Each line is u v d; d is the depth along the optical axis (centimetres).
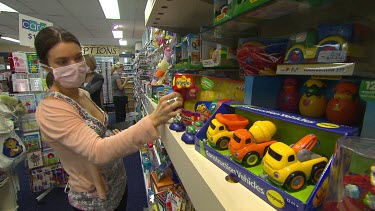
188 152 70
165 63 195
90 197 109
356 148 35
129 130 84
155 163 197
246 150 51
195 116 94
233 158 54
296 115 56
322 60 51
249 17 81
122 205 137
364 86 42
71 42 97
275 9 70
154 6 116
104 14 618
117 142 82
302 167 41
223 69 110
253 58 76
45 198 259
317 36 53
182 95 100
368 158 32
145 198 259
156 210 150
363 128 42
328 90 58
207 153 64
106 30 863
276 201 41
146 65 450
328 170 38
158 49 248
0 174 190
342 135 40
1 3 514
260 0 57
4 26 775
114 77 608
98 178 104
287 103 67
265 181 43
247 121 65
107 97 930
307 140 46
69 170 109
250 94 71
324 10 69
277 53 71
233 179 52
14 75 244
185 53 133
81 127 87
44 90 252
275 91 73
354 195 32
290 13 75
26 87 245
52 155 264
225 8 79
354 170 34
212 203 47
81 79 103
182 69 139
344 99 50
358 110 49
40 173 261
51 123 86
